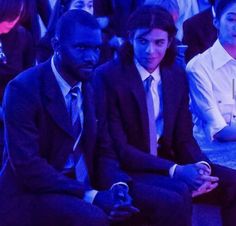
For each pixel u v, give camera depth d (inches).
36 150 183.5
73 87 189.5
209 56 234.2
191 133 225.6
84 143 193.8
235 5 225.1
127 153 212.2
